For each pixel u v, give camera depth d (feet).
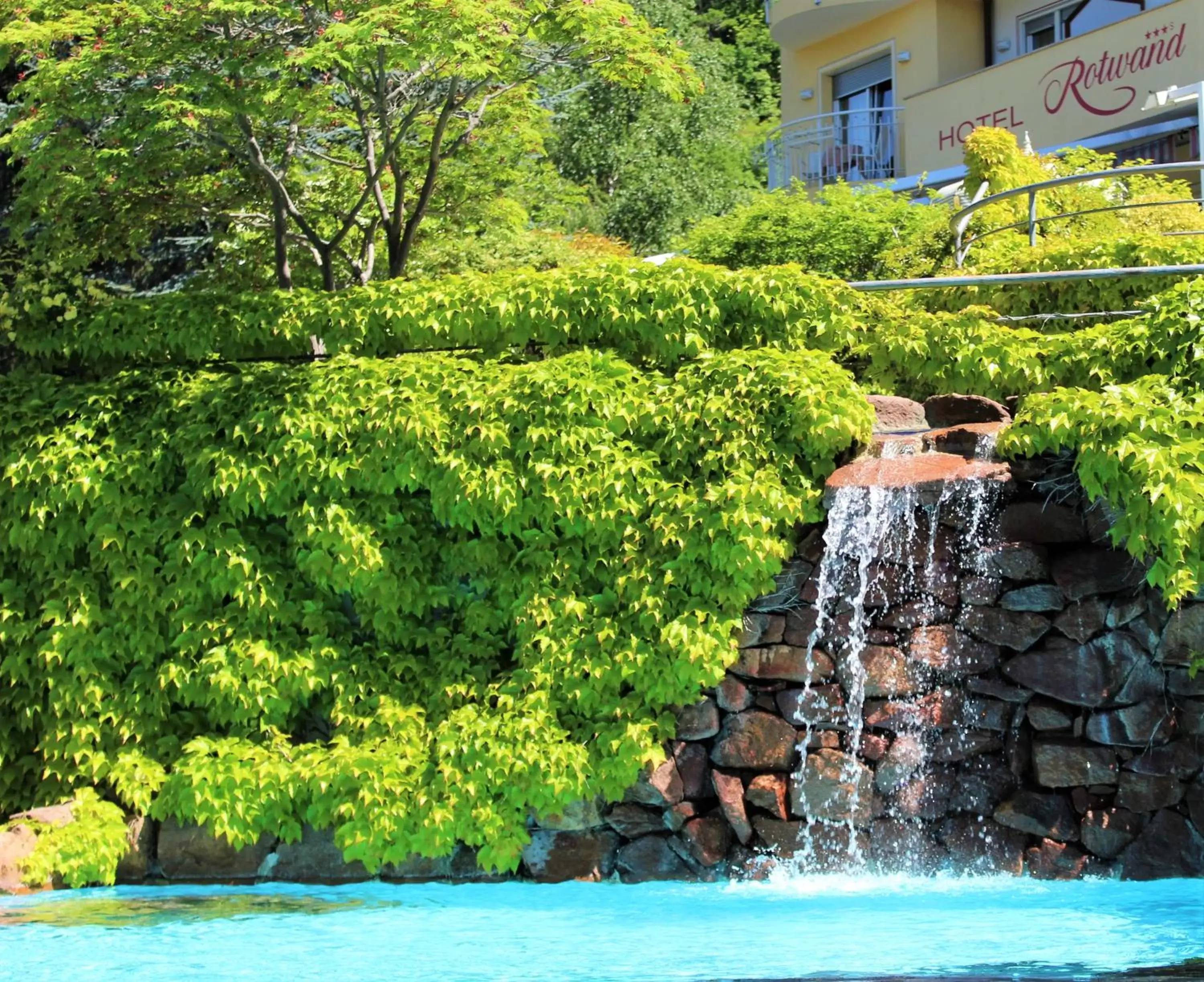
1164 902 21.04
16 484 27.32
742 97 114.11
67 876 25.16
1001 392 27.63
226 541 27.04
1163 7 53.98
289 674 26.58
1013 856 23.53
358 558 26.58
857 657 24.75
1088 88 57.67
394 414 26.63
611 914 21.74
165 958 19.17
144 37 30.12
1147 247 30.58
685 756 25.29
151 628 27.32
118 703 27.17
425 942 19.90
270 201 40.40
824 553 25.26
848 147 70.90
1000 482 24.25
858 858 24.25
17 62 32.37
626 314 27.66
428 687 26.55
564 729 25.55
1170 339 25.54
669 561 25.61
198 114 32.40
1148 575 22.33
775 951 18.54
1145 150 56.90
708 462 25.62
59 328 29.37
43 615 27.32
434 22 28.76
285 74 29.99
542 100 45.19
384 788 25.25
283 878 25.75
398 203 37.58
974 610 24.44
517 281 28.37
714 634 24.98
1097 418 23.24
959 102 64.49
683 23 101.04
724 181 96.02
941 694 24.40
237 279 42.11
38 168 33.14
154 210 38.86
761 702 25.18
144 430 27.91
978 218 40.68
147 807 26.07
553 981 17.33
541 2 31.68
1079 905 21.01
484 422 26.48
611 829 25.25
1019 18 66.90
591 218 89.20
